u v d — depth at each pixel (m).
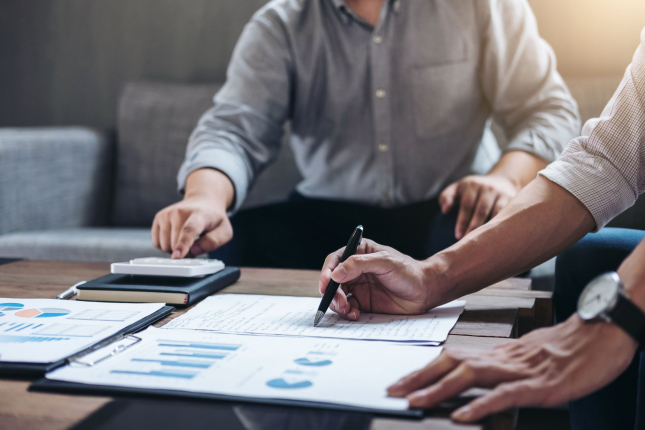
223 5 2.31
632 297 0.50
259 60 1.55
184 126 2.10
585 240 0.84
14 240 1.71
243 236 1.40
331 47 1.54
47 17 2.48
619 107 0.76
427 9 1.51
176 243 0.99
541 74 1.49
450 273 0.70
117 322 0.63
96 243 1.66
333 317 0.68
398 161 1.56
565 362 0.47
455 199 1.25
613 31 2.00
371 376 0.48
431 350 0.54
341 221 1.47
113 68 2.45
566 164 0.77
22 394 0.46
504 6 1.52
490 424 0.43
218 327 0.63
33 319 0.64
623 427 0.75
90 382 0.46
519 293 0.85
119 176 2.18
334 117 1.57
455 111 1.53
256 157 1.46
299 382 0.46
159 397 0.44
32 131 1.94
